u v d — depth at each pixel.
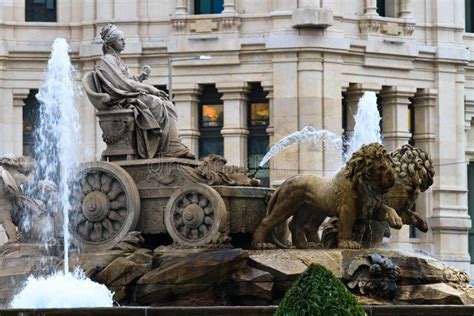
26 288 37.53
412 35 89.94
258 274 36.66
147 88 39.97
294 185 38.62
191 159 39.59
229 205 38.75
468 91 94.12
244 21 86.88
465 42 93.56
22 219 40.81
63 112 62.59
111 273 37.53
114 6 87.81
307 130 84.75
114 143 39.62
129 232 38.59
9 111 88.19
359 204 37.97
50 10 88.94
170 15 87.50
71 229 39.00
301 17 85.12
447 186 90.44
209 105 87.69
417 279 37.22
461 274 38.06
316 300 30.33
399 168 38.91
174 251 38.00
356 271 36.91
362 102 79.56
